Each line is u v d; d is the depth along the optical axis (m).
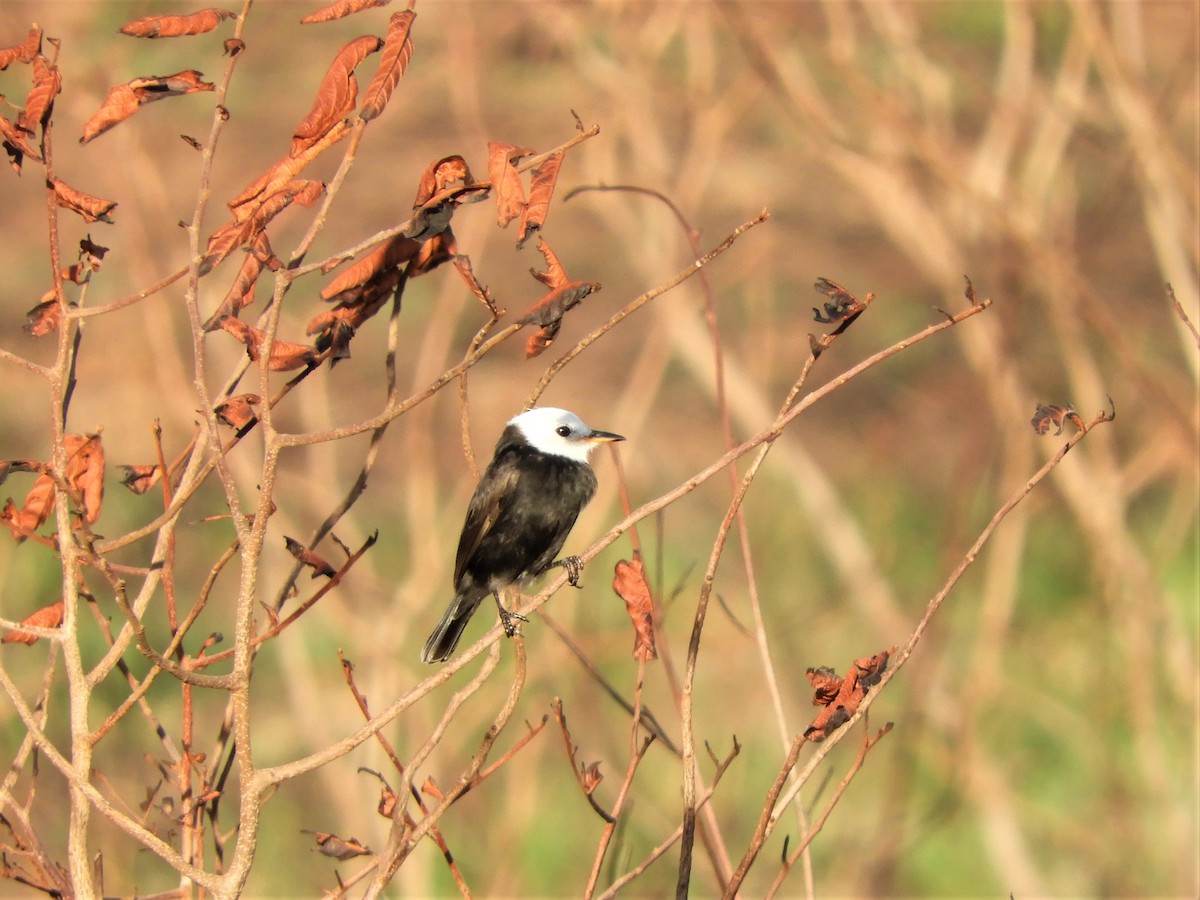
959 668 16.98
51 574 15.79
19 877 5.62
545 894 13.37
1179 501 14.33
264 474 5.05
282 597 5.56
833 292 5.38
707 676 16.30
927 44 15.16
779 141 21.00
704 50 15.59
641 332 25.00
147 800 5.93
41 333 5.58
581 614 15.16
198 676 4.95
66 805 11.83
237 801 14.42
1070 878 15.08
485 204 15.26
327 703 15.62
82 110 14.62
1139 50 13.75
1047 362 17.55
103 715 13.43
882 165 14.77
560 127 17.89
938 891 15.66
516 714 14.02
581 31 15.63
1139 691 13.85
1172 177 12.92
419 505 13.43
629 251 17.45
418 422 13.60
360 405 22.78
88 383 18.58
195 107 19.91
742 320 22.84
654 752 14.70
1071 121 14.38
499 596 9.12
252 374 14.21
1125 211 18.50
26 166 20.44
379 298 6.19
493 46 16.72
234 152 20.31
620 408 15.99
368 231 19.41
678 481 23.23
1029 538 19.52
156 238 15.07
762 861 14.37
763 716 15.92
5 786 5.53
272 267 5.43
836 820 15.10
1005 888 14.91
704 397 24.58
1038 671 17.27
